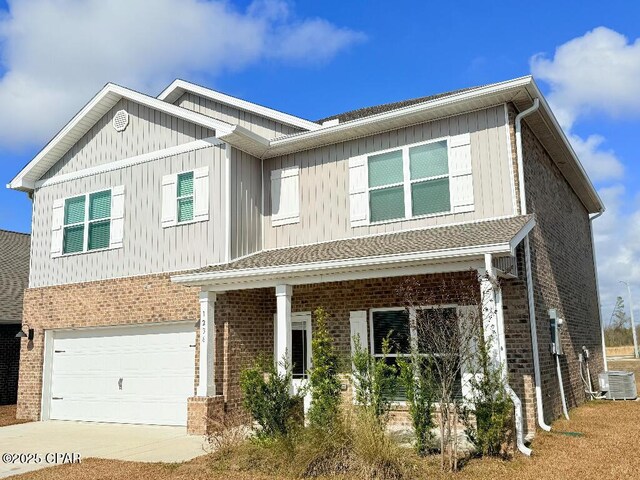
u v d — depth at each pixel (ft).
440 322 28.94
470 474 24.98
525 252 35.17
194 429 39.50
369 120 41.83
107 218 50.31
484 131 39.14
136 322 46.68
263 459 28.19
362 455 25.35
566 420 38.24
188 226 45.62
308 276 36.55
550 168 48.29
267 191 48.03
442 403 27.25
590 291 63.77
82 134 53.42
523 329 34.04
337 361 37.01
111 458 32.53
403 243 35.42
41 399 50.55
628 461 26.73
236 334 42.52
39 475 28.76
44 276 53.16
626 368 101.96
